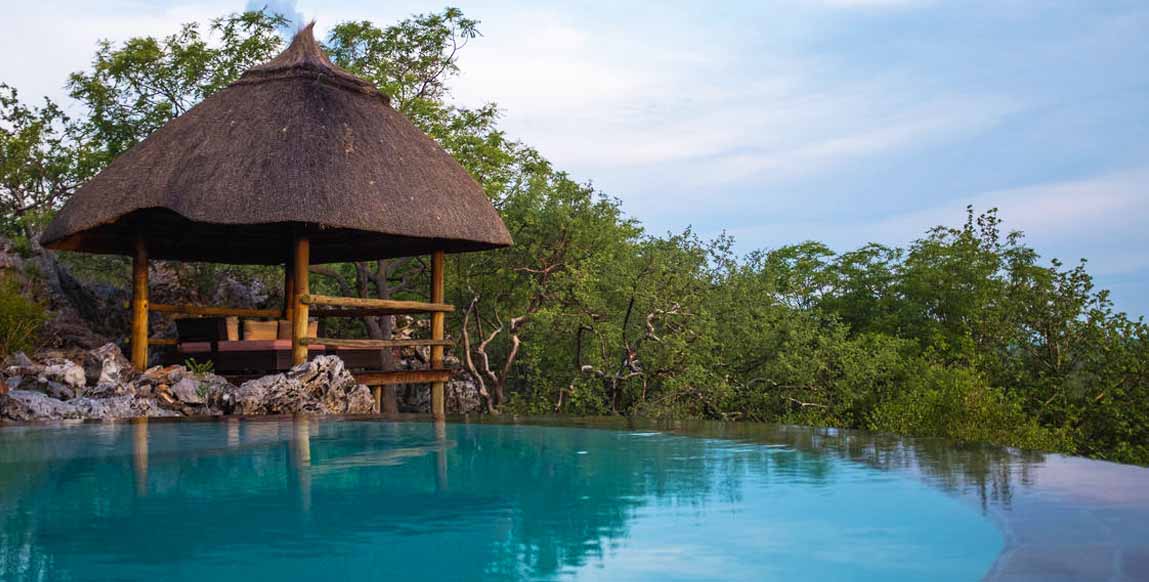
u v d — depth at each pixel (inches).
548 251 759.1
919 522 175.0
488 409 736.3
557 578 146.1
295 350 486.3
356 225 475.8
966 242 1220.5
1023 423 554.3
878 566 147.9
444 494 218.7
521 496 214.5
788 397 686.5
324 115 517.3
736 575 145.9
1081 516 166.2
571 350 740.7
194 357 522.0
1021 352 913.5
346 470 255.0
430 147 578.2
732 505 198.5
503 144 884.6
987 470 225.9
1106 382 820.0
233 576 149.8
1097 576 125.8
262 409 441.7
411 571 151.9
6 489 228.1
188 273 839.7
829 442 295.4
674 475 239.0
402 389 795.4
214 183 476.4
